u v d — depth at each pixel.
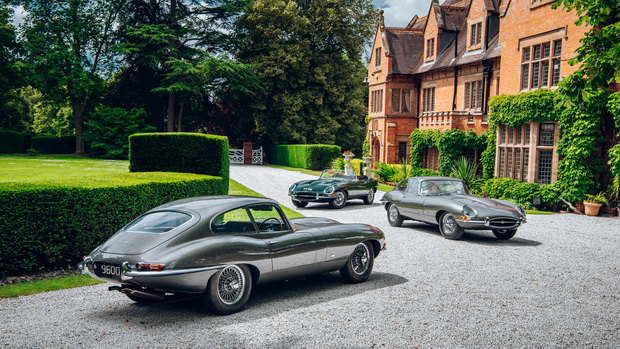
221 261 5.16
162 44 39.91
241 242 5.41
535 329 4.96
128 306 5.64
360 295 6.20
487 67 22.89
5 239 6.73
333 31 43.47
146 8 41.25
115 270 4.98
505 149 18.58
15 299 5.87
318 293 6.30
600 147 15.34
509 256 8.82
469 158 23.58
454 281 6.97
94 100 42.66
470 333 4.82
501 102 18.48
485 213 9.85
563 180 15.91
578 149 15.23
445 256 8.78
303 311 5.49
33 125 60.06
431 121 25.48
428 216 11.02
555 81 16.78
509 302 5.93
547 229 12.20
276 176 29.27
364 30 44.34
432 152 26.20
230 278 5.41
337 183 16.47
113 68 40.81
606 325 5.11
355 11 44.22
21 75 41.09
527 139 17.47
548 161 16.69
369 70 33.78
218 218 5.45
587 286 6.76
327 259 6.39
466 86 25.05
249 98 44.53
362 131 48.78
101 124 37.03
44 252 7.15
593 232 11.79
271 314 5.37
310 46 44.88
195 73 39.12
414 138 26.27
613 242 10.41
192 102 46.16
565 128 15.76
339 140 46.12
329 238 6.39
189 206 5.64
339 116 44.28
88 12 40.41
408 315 5.38
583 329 4.98
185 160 14.49
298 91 43.47
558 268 7.87
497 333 4.83
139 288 4.96
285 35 43.78
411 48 31.88
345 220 13.49
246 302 5.76
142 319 5.16
